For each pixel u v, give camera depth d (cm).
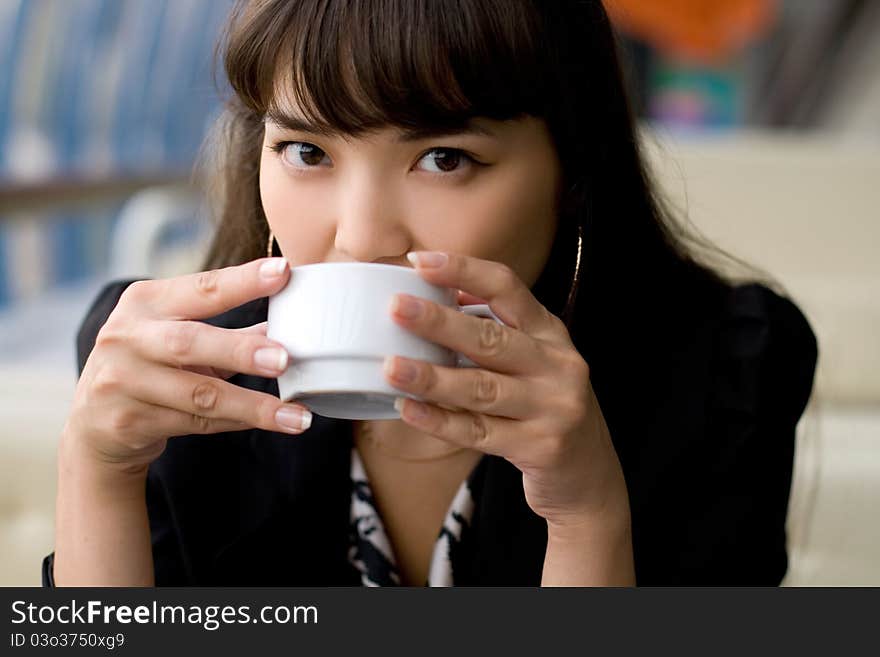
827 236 254
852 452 133
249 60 78
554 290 102
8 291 395
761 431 107
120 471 85
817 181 254
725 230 255
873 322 192
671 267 112
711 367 106
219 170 115
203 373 79
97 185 237
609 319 107
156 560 101
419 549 103
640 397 104
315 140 76
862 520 128
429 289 68
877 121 594
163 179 296
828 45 609
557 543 84
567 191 91
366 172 75
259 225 108
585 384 72
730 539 103
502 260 81
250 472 102
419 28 73
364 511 100
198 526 101
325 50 73
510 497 97
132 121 461
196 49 488
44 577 92
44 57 380
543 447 72
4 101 368
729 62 566
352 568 102
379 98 72
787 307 114
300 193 78
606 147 98
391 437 100
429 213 76
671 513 103
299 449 99
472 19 74
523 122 79
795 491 129
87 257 448
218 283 71
